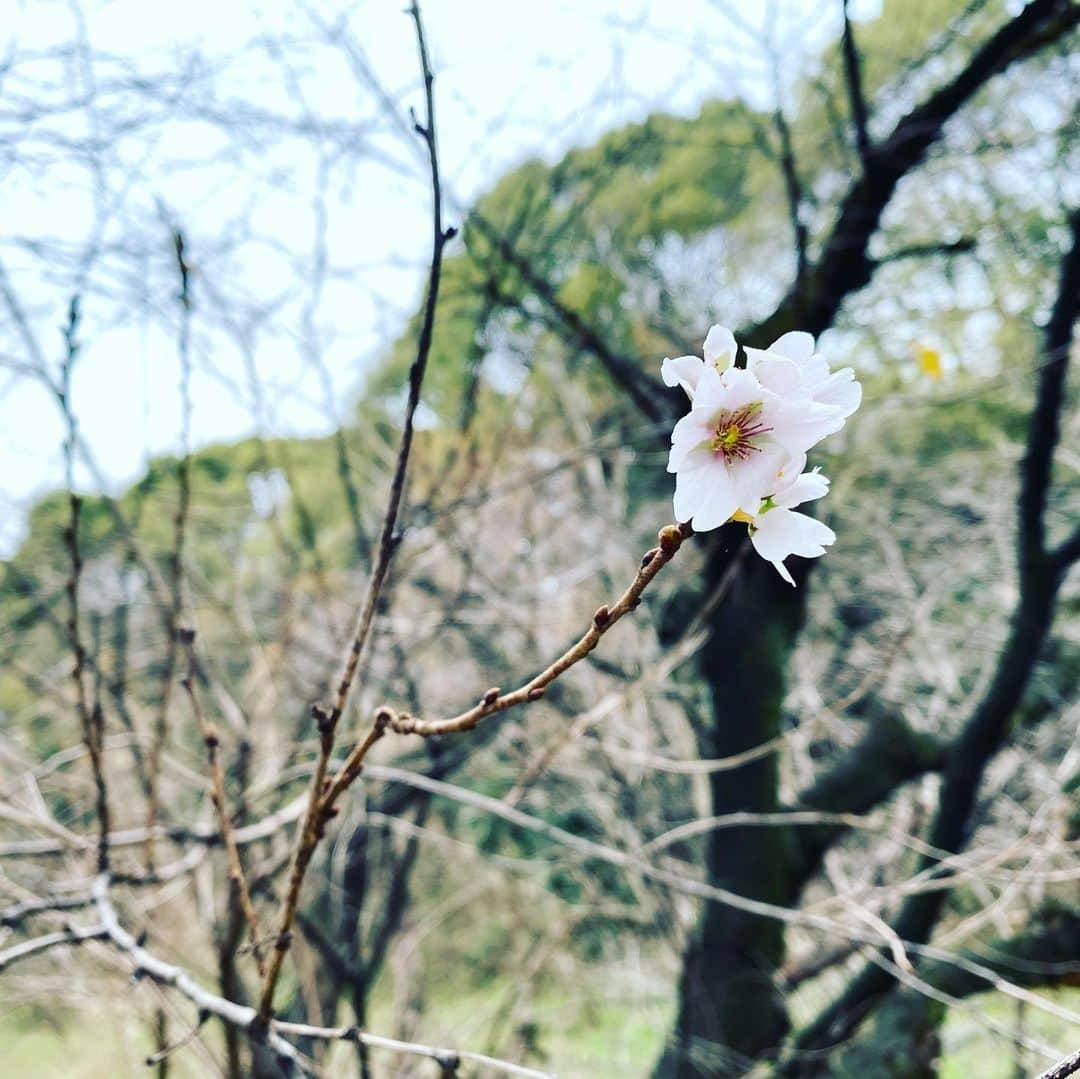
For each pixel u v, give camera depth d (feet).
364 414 16.49
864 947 14.89
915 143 14.89
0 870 11.64
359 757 5.01
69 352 6.97
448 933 20.33
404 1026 15.05
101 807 8.07
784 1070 16.96
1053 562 16.71
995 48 14.28
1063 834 15.20
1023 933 16.10
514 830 19.81
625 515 18.67
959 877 13.09
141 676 13.55
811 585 18.92
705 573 16.55
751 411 3.77
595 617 3.89
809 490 3.83
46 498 12.69
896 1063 15.38
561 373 17.46
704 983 16.96
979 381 21.01
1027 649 16.67
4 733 13.51
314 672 16.37
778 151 17.22
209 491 14.99
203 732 6.70
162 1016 9.29
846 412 3.97
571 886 20.25
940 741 17.80
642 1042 20.97
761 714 16.83
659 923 17.16
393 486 5.25
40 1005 14.19
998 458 21.77
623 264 18.19
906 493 23.12
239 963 12.41
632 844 16.22
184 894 13.17
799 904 18.76
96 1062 14.57
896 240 19.04
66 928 7.25
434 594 16.48
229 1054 8.14
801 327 15.97
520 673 16.84
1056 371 15.99
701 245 18.54
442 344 16.19
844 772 17.85
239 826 11.91
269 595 16.21
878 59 17.43
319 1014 12.12
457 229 5.05
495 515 18.04
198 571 13.32
